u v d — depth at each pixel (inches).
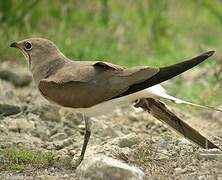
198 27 926.4
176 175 427.2
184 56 791.1
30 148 497.7
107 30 818.2
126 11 847.7
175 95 669.3
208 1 893.8
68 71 454.9
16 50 753.6
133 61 768.3
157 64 748.6
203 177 419.2
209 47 870.4
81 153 458.9
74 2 818.8
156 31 840.9
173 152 475.8
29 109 574.2
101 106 443.8
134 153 468.4
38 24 794.2
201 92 673.0
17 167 451.8
